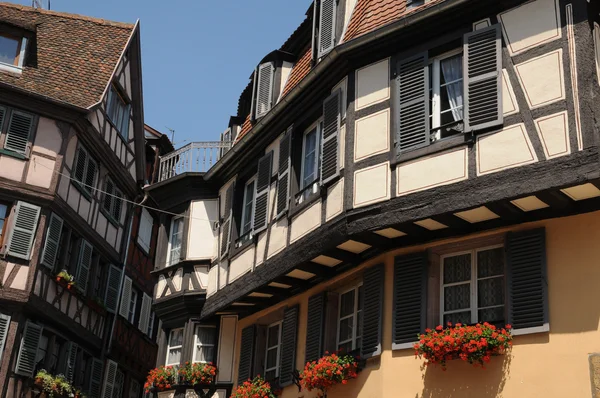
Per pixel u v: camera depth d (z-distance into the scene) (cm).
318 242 1177
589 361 891
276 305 1462
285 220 1330
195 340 1697
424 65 1098
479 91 1016
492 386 956
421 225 1058
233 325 1652
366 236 1101
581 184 900
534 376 926
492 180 966
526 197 945
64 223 1892
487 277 1041
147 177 2645
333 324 1277
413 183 1046
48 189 1814
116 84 2119
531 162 941
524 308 959
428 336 1001
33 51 1981
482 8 1052
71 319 1902
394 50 1149
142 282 2517
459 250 1074
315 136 1348
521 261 980
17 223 1750
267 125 1470
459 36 1073
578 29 955
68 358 1867
